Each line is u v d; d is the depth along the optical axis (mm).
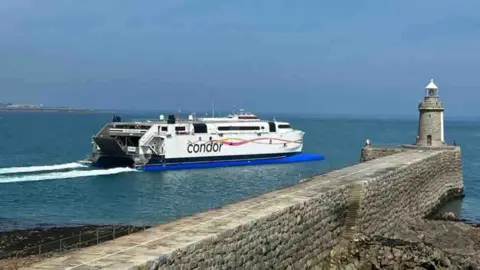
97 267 14977
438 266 28344
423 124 63250
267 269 22234
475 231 36219
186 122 98312
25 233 41125
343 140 169500
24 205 57406
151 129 91375
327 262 28344
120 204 59188
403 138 181875
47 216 51656
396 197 39188
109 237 38688
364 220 32312
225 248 19297
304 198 26438
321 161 108188
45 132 189375
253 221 21219
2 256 33781
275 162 105000
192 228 19734
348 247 29922
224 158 98938
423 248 29438
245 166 99625
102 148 93562
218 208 23781
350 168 40312
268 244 22281
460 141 170750
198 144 95438
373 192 33906
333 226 29312
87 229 42562
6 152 115562
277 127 106375
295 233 24750
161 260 16078
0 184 70875
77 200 61188
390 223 37438
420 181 46656
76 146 132250
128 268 14906
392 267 28203
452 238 33906
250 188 73438
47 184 72062
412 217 42656
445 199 56031
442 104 62938
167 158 91875
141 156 89875
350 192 31703
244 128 101625
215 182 79000
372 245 29891
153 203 60312
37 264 15398
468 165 95500
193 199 63594
